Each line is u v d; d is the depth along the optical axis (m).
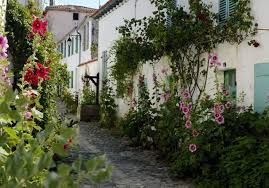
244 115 8.05
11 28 9.55
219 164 7.55
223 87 8.77
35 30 4.96
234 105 8.56
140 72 14.41
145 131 11.79
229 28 8.98
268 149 6.77
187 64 10.89
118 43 14.64
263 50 8.27
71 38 31.98
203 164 7.87
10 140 2.59
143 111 12.20
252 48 8.59
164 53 11.52
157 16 11.45
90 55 25.16
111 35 19.03
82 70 26.44
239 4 8.76
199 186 7.43
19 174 1.45
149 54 11.93
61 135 1.97
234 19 8.86
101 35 21.22
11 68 9.37
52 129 2.03
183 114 9.78
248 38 8.70
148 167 9.40
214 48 9.95
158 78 12.87
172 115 10.01
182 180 8.19
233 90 9.29
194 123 8.57
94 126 17.98
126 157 10.65
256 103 8.38
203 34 9.92
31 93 4.25
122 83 15.91
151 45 11.84
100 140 13.77
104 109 17.66
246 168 6.74
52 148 1.94
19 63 9.53
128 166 9.47
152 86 13.34
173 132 9.83
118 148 12.11
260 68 8.30
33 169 1.47
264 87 8.20
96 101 20.95
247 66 8.74
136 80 14.97
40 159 1.50
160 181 8.08
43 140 2.00
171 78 11.36
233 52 9.23
